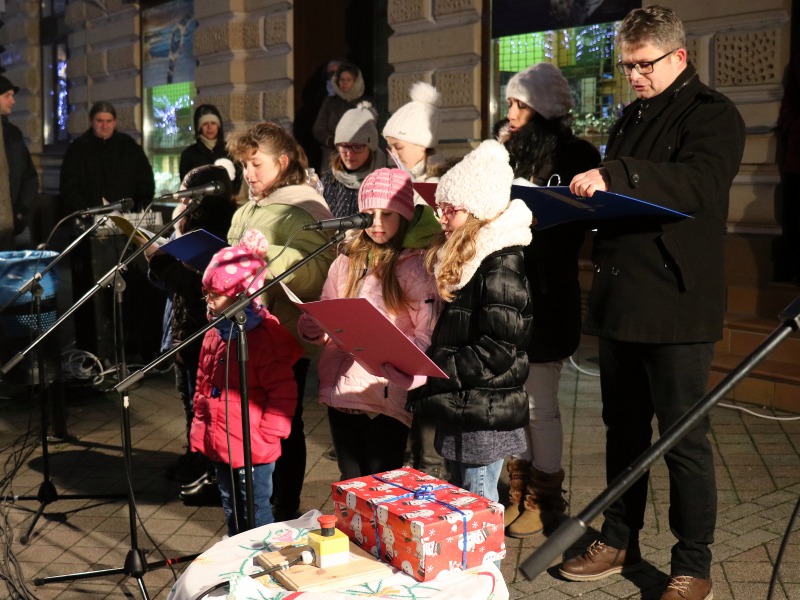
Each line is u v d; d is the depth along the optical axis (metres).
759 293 6.66
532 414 4.15
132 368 7.29
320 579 2.44
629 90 7.59
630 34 3.44
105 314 7.21
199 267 3.97
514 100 4.29
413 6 9.05
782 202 6.69
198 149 8.54
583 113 7.95
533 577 1.96
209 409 3.62
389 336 2.91
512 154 4.25
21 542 4.37
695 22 6.97
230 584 2.42
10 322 5.64
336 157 5.11
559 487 4.26
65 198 8.44
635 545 3.83
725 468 5.02
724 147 3.31
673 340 3.41
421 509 2.55
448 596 2.38
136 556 3.59
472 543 2.52
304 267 3.98
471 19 8.66
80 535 4.45
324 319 3.01
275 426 3.58
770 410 5.95
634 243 3.44
